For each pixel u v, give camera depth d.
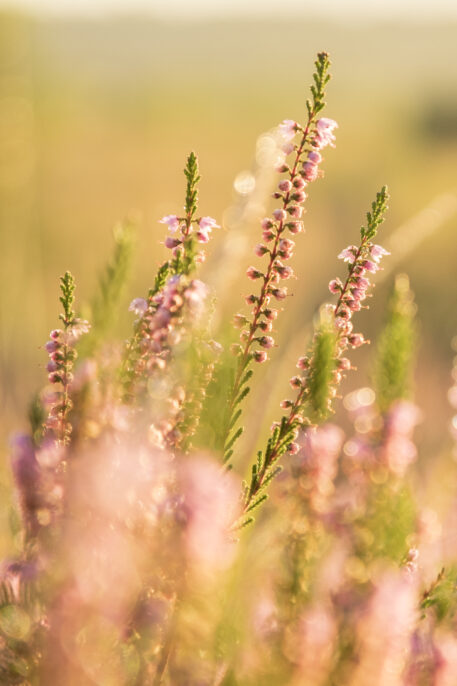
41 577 0.44
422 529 0.51
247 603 0.48
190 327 0.46
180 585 0.45
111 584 0.44
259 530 0.52
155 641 0.45
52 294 1.61
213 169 4.07
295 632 0.47
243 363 0.47
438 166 3.93
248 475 0.51
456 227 2.30
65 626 0.44
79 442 0.45
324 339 0.47
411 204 3.19
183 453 0.46
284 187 0.48
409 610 0.46
